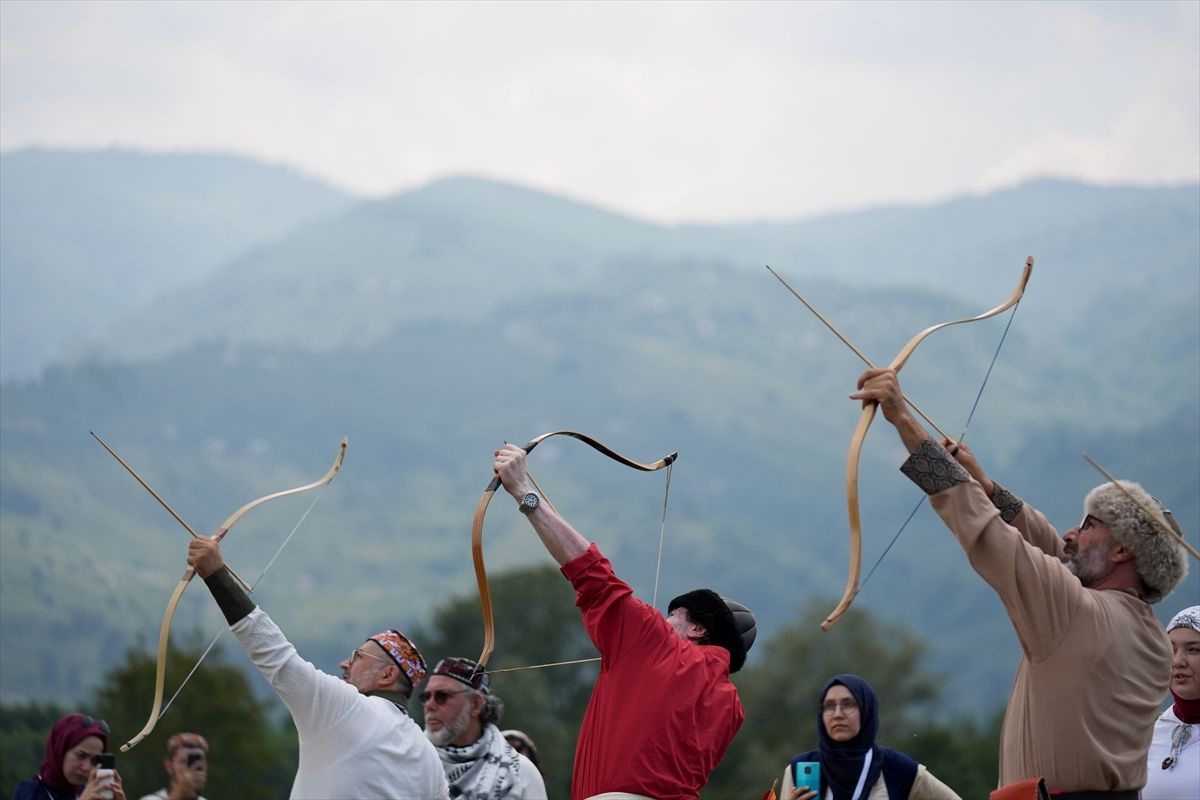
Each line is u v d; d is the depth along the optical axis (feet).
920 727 409.90
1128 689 33.14
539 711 346.54
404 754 38.70
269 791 293.02
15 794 46.14
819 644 482.69
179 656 304.50
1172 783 39.63
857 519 31.32
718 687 37.55
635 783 35.65
